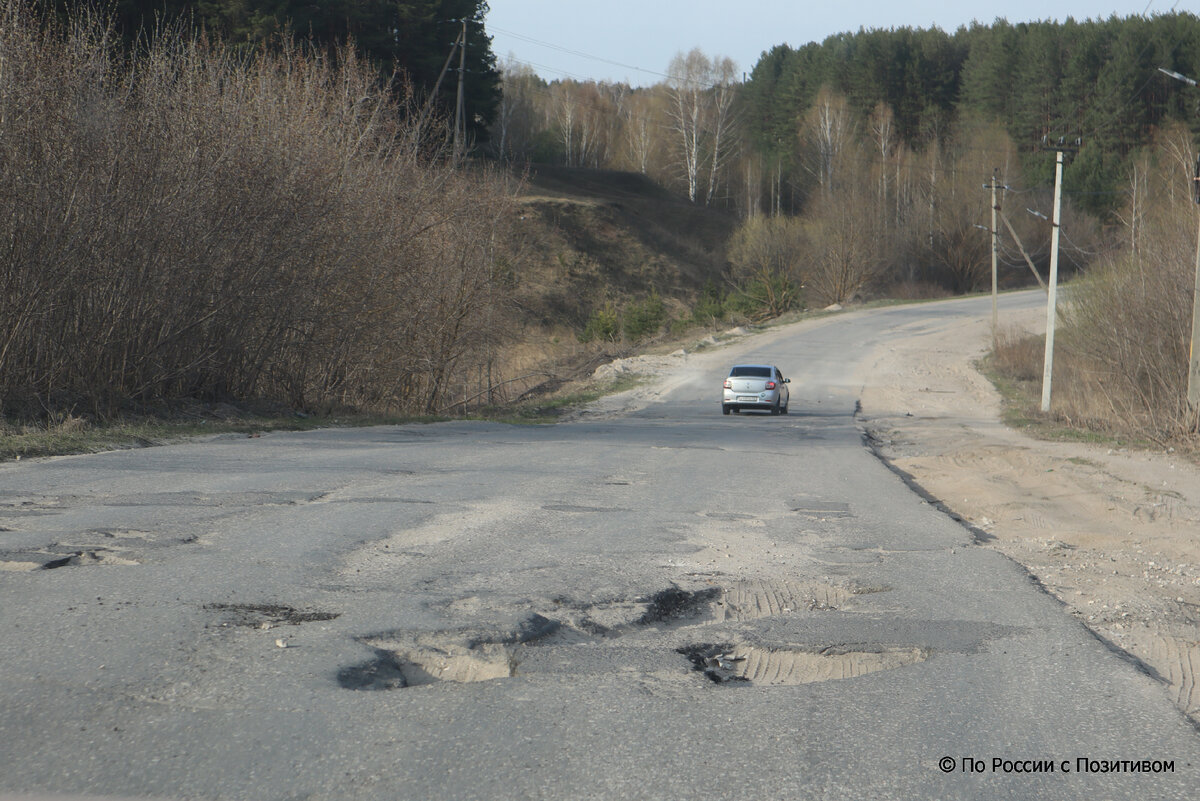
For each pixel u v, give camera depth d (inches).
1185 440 691.4
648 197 3631.9
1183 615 224.8
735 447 682.8
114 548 257.1
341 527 298.5
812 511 377.4
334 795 121.4
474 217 1050.1
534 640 189.3
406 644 183.2
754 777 129.3
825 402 1295.5
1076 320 1088.8
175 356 710.5
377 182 909.2
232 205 720.3
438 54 2329.0
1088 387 986.1
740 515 359.6
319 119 869.8
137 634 182.1
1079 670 177.5
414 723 144.8
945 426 956.6
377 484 404.8
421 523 313.0
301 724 142.7
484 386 1232.2
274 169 749.9
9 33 609.6
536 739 139.9
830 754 137.6
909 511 384.8
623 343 2112.5
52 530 277.4
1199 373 702.5
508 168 1275.8
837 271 2896.2
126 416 634.8
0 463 424.5
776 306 2618.1
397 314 932.6
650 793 123.9
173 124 691.4
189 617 194.7
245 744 135.3
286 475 419.8
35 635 179.9
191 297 697.0
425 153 1060.5
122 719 142.6
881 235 3105.3
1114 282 902.4
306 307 812.0
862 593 237.3
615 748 137.4
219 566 240.2
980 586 245.6
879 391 1418.6
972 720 151.9
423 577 236.1
